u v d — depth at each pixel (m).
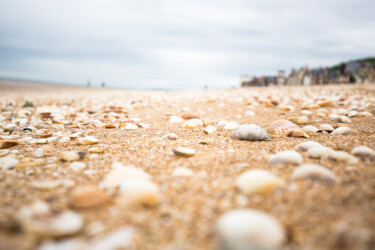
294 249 0.11
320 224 0.13
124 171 0.19
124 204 0.15
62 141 0.32
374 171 0.18
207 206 0.15
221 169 0.20
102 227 0.13
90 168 0.22
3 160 0.22
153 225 0.13
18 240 0.13
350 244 0.11
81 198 0.15
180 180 0.19
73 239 0.12
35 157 0.25
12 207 0.15
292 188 0.16
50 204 0.15
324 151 0.22
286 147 0.27
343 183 0.17
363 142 0.27
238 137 0.32
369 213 0.13
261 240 0.11
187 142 0.31
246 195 0.16
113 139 0.33
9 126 0.41
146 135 0.35
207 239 0.12
